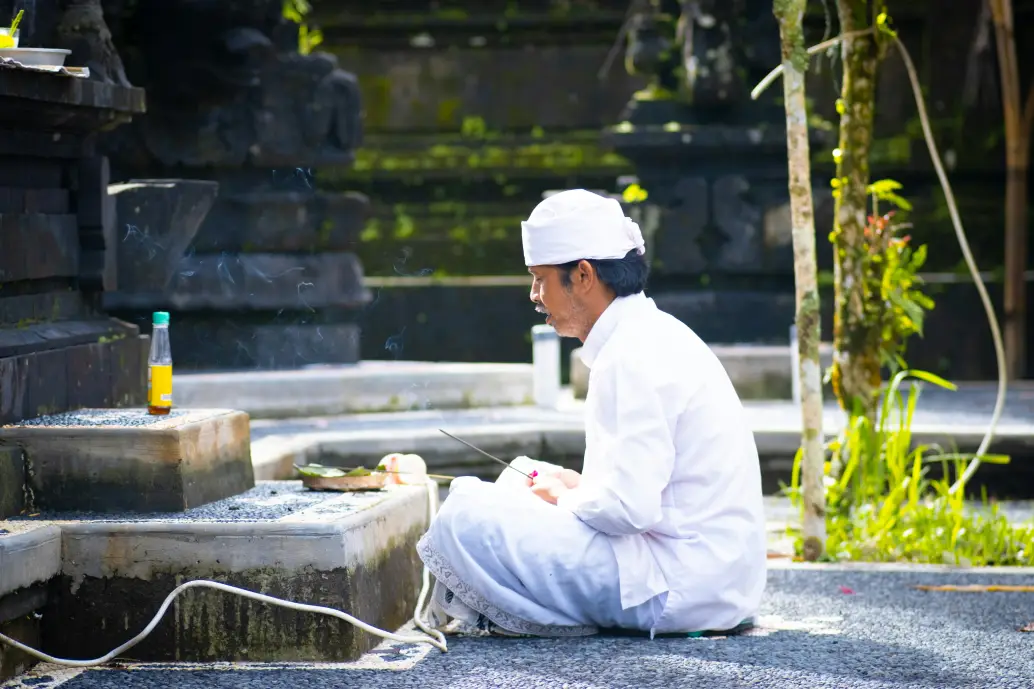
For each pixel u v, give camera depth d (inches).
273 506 286.7
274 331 666.8
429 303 878.4
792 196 370.3
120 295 645.9
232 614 259.6
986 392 728.3
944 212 874.1
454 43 936.9
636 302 277.1
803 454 382.3
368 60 938.1
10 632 249.4
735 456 275.4
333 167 687.1
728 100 772.6
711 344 777.6
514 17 926.4
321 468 312.0
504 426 566.3
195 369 657.0
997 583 347.3
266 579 259.8
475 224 935.0
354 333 684.7
